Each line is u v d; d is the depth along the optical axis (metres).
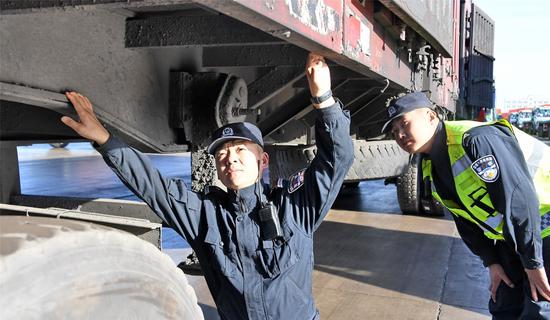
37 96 1.92
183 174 11.16
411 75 4.48
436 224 6.25
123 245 1.32
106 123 2.37
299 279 1.87
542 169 2.16
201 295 3.79
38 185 9.75
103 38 2.31
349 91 5.02
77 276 1.15
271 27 1.58
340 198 8.23
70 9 1.37
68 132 3.06
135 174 1.89
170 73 2.90
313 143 5.39
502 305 2.53
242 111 3.07
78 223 1.26
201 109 2.95
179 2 1.30
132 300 1.28
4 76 1.80
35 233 1.12
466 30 10.90
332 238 5.58
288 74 3.28
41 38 1.95
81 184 9.93
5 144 3.02
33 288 1.04
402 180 6.61
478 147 2.04
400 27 3.36
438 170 2.26
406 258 4.86
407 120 2.21
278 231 1.81
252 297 1.83
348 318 3.49
